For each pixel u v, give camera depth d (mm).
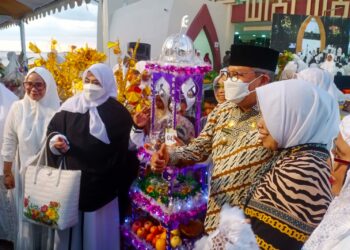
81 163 1921
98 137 1920
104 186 1936
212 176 1320
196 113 1919
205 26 8500
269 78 1348
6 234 2564
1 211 2521
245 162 1192
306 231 770
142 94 2305
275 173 885
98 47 7070
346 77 4926
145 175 2053
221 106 1467
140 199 1995
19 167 2230
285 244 770
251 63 1296
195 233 1862
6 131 2246
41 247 2172
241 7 8953
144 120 1990
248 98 1300
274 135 954
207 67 1770
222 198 1240
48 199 1812
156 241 1919
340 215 631
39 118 2188
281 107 930
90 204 1907
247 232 701
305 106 918
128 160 2084
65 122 1997
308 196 797
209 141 1501
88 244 1951
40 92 2184
